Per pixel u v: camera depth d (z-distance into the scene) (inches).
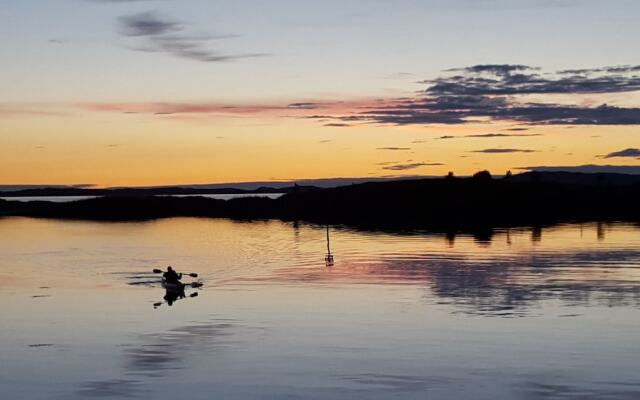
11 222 4254.4
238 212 5123.0
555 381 748.0
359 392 715.4
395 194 5093.5
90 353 879.7
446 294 1311.5
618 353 858.8
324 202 5132.9
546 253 2020.2
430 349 884.0
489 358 839.7
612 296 1269.7
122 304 1270.9
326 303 1232.2
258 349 892.0
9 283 1593.3
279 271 1744.6
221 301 1284.4
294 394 710.5
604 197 4931.1
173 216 4884.4
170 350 892.6
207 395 709.9
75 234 3193.9
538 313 1114.7
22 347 916.0
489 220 3740.2
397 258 1947.6
